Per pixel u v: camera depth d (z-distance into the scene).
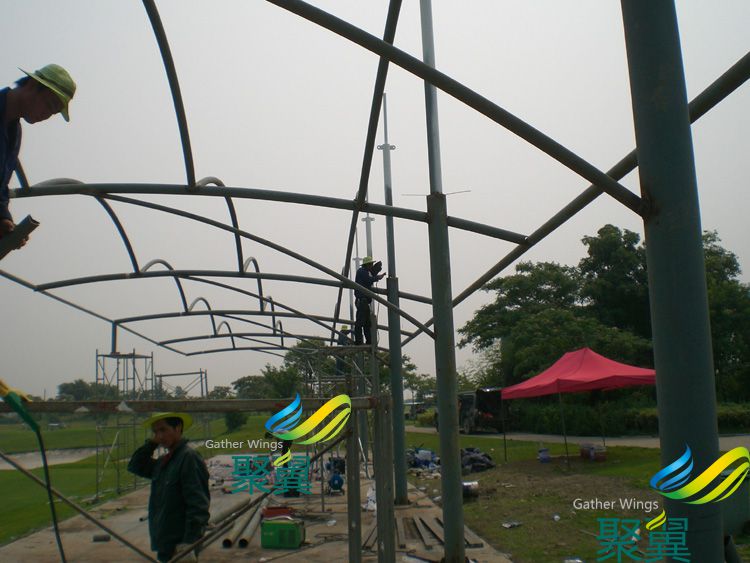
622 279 40.72
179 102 5.85
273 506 10.89
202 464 4.67
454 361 7.56
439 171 7.79
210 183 7.25
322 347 12.19
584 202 6.04
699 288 3.24
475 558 8.01
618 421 29.44
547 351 35.66
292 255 7.73
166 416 4.71
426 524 9.95
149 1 4.79
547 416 32.19
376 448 5.59
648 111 3.34
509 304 44.56
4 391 2.85
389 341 12.32
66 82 3.19
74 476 18.25
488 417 35.38
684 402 3.17
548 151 3.73
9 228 3.16
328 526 10.09
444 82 4.00
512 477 16.31
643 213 3.34
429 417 45.06
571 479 15.09
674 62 3.35
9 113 3.15
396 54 4.07
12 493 14.95
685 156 3.30
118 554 8.46
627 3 3.44
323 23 4.07
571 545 8.53
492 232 7.54
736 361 35.12
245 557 8.17
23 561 8.13
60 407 3.60
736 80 3.69
